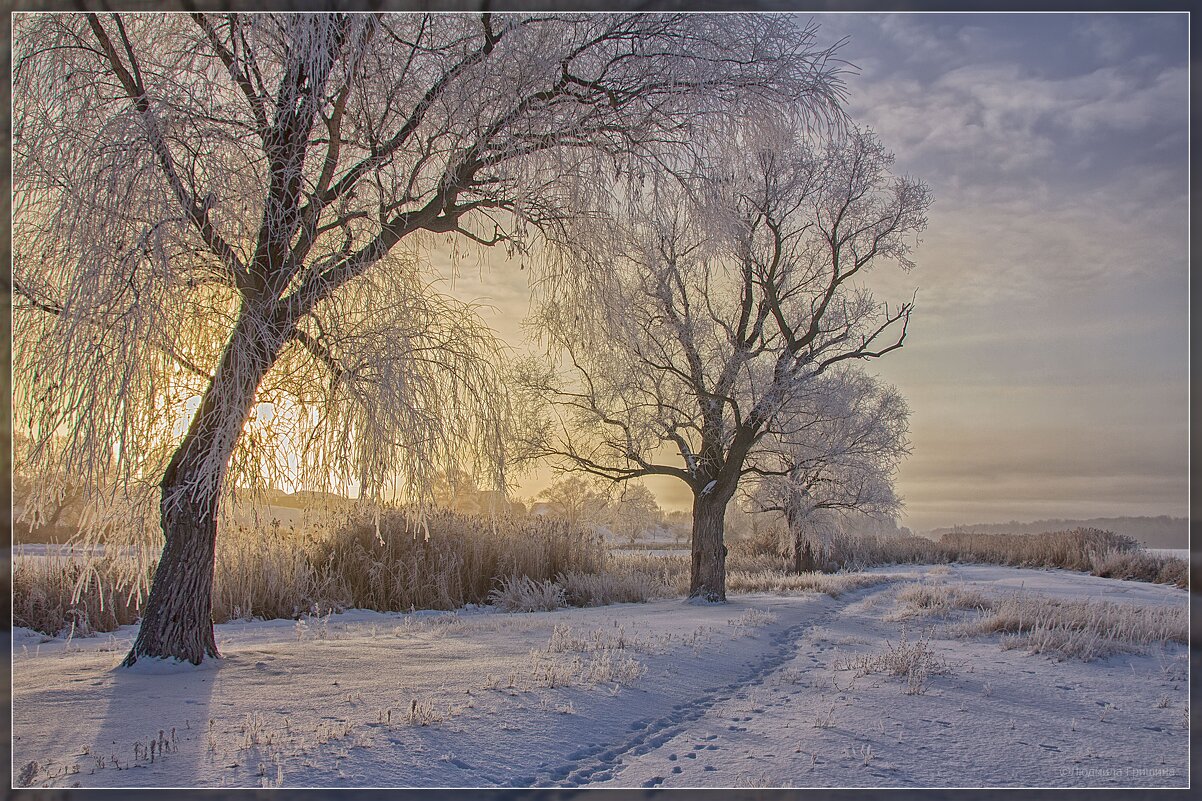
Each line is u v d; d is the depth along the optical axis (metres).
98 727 5.71
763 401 19.97
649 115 9.58
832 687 8.29
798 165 10.99
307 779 4.71
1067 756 5.75
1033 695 7.96
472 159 9.23
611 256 9.93
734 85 9.67
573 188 9.32
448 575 17.58
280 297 8.15
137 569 8.57
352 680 7.51
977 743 6.09
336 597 16.03
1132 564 29.55
